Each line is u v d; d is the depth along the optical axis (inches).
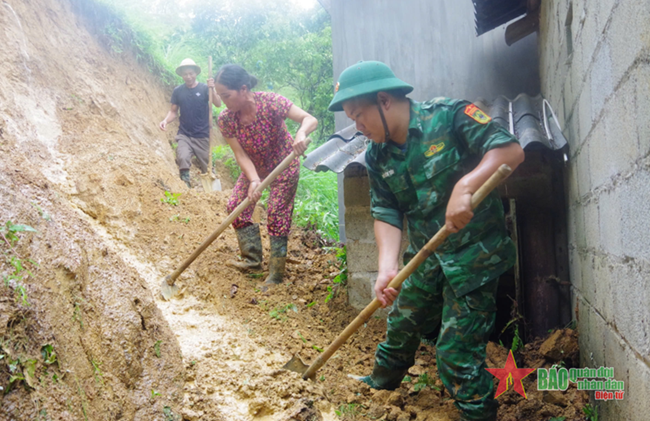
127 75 318.0
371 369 141.9
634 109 73.7
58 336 82.3
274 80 514.6
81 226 111.0
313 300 173.8
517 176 163.8
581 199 128.0
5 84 192.9
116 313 99.8
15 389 70.6
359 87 103.3
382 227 114.0
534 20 204.7
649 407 71.8
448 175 103.7
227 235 193.9
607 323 101.0
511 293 172.9
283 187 173.2
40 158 176.6
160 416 94.2
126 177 184.5
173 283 147.0
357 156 166.9
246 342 132.5
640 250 74.4
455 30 232.2
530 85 221.0
